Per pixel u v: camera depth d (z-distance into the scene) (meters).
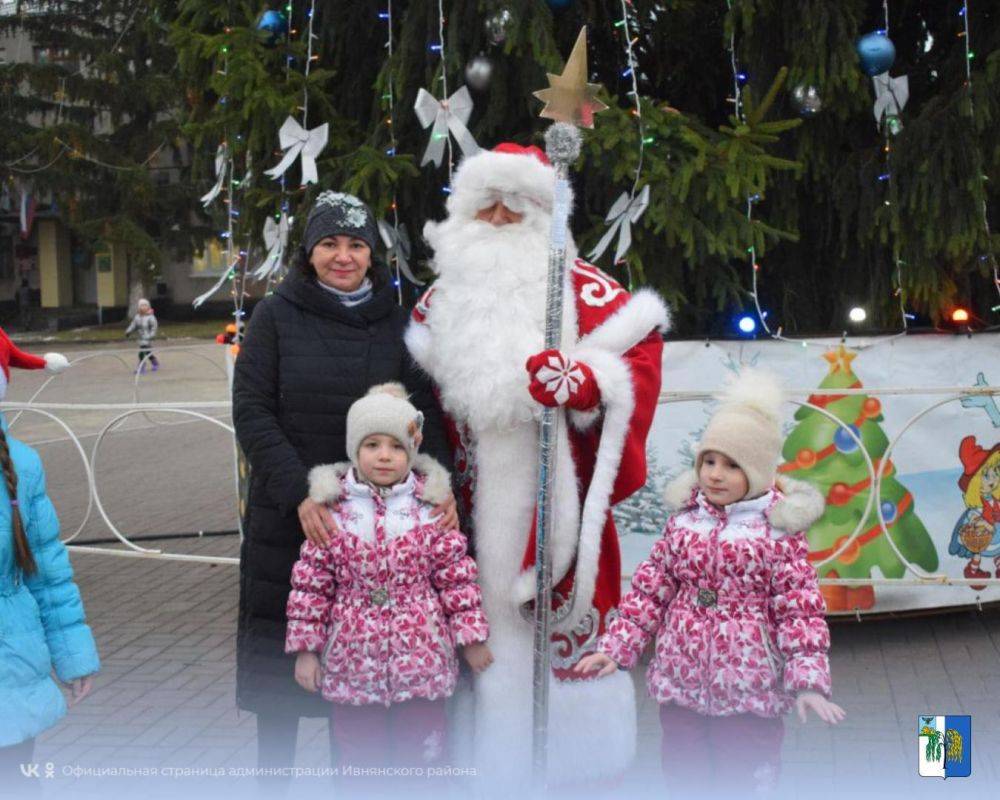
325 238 3.09
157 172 29.89
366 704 2.91
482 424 3.00
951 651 4.75
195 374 18.77
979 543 4.81
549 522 2.84
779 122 4.48
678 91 5.63
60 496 9.27
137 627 5.44
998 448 4.80
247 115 4.72
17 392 16.41
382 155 4.75
